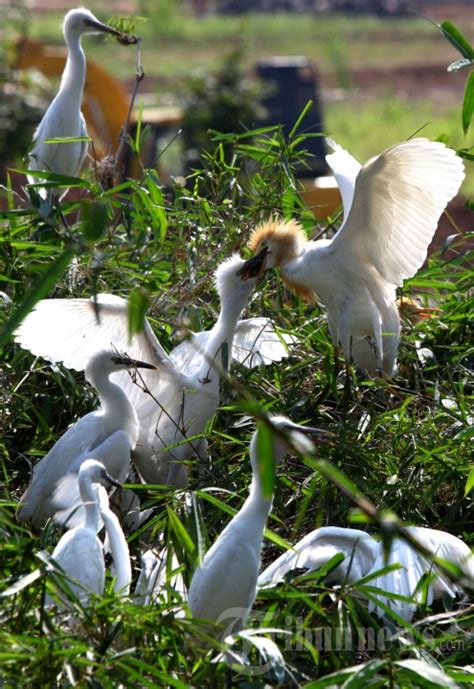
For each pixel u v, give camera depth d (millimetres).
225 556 7637
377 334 11680
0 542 8141
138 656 7258
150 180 13055
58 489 9625
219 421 11188
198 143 30328
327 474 5980
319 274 11711
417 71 69500
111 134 27359
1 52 32812
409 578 8320
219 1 97125
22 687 6812
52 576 7188
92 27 15328
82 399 11180
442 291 15867
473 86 10305
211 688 7328
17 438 10969
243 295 11086
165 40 79000
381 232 11148
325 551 8633
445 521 9867
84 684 6789
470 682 7660
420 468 10078
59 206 12203
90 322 10734
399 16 91062
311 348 12250
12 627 7352
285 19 88938
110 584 8070
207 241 12492
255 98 32094
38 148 15461
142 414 11242
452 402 11172
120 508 10055
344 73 65500
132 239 13195
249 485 9875
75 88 15391
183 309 11922
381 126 51656
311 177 29797
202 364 11016
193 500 7977
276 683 7645
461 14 90562
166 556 8484
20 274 12102
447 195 10828
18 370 11039
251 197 13297
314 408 11133
